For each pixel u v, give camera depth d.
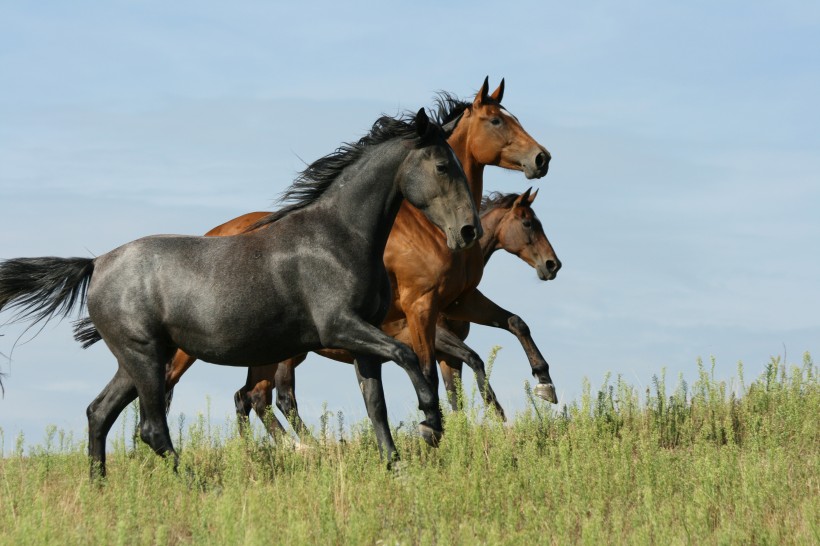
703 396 14.38
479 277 16.56
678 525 9.61
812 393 13.83
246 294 12.04
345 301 12.02
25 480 11.37
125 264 12.38
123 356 12.35
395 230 15.75
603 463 11.37
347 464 11.74
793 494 10.77
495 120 16.42
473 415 12.24
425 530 9.31
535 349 17.11
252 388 16.77
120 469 12.20
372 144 12.46
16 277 12.69
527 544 9.09
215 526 9.67
